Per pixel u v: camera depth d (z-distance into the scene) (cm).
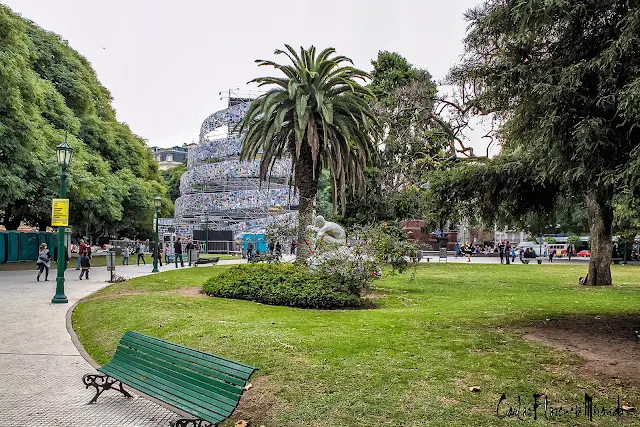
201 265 3130
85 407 546
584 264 3800
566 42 819
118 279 1941
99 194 3016
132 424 499
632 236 4059
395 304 1321
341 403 532
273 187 5359
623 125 734
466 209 1520
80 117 3500
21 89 2247
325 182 6372
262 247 3900
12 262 3012
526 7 763
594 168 756
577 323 1011
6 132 2167
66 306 1259
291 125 2194
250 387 588
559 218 4591
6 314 1142
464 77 1531
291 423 487
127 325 952
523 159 1093
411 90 3366
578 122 764
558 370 653
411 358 699
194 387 479
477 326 960
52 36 3503
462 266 3200
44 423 498
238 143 5141
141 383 519
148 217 4325
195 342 794
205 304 1230
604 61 721
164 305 1185
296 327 909
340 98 2186
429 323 980
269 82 2208
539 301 1377
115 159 4062
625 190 694
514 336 866
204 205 5272
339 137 2238
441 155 2931
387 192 3341
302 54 2192
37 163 2394
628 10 706
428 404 527
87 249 2034
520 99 865
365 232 1449
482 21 906
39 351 797
